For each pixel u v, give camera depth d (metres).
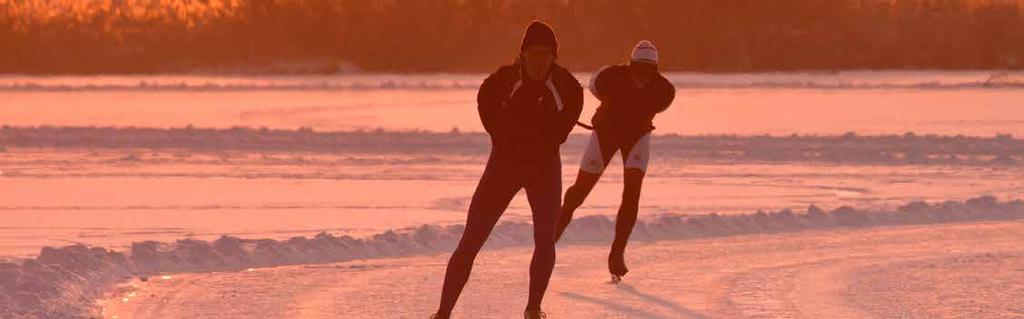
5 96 147.38
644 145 35.59
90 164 75.31
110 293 32.97
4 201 57.91
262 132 89.12
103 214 53.16
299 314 30.34
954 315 30.27
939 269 37.31
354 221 50.78
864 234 45.12
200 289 33.69
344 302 31.88
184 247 38.62
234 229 48.19
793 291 33.56
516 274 36.38
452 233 42.97
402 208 55.53
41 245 43.81
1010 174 71.19
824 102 137.88
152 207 55.72
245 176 69.06
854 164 75.81
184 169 72.75
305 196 59.94
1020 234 45.22
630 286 34.53
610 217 45.66
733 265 38.16
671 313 30.62
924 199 59.34
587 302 32.16
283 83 192.75
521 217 50.25
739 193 61.47
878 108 128.38
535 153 28.19
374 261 38.78
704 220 45.78
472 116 119.88
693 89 163.25
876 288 34.00
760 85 170.25
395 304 31.66
